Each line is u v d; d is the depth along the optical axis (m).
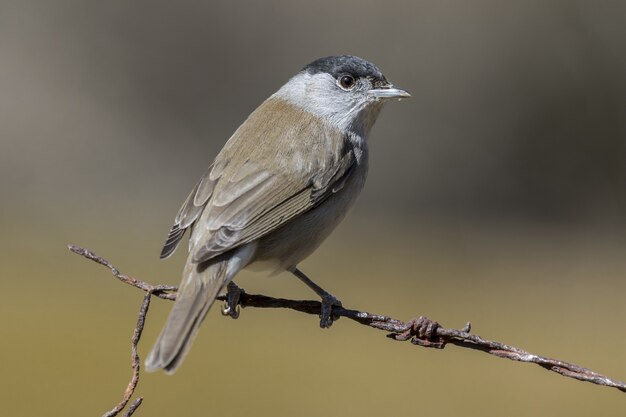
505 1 19.44
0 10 19.19
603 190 18.77
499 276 14.19
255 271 6.23
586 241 16.66
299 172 6.16
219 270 5.73
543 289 13.60
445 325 11.73
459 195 18.81
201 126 19.73
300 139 6.36
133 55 19.53
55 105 18.92
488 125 19.34
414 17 19.62
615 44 19.09
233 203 5.95
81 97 19.14
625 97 18.98
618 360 10.73
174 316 5.32
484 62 19.45
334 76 6.83
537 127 19.22
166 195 18.12
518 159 19.11
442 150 19.08
